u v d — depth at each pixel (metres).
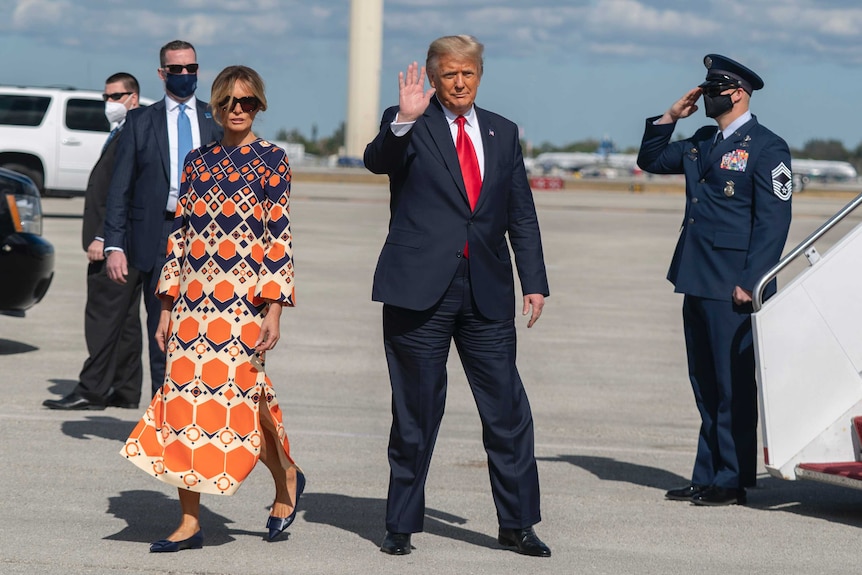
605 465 11.14
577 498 9.91
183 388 7.93
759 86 10.05
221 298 7.96
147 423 8.00
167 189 10.61
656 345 18.55
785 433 9.71
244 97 8.03
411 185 8.12
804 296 9.70
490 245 8.10
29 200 15.74
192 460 7.84
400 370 8.18
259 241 8.03
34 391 13.74
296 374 15.38
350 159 140.50
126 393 13.04
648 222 47.44
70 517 8.81
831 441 9.78
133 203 10.68
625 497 9.98
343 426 12.38
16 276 15.41
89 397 12.83
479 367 8.20
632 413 13.59
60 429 11.80
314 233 37.56
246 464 7.91
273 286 7.95
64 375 14.83
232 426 7.91
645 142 10.42
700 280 9.98
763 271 9.75
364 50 149.00
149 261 10.60
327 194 62.25
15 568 7.54
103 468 10.34
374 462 10.88
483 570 7.80
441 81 7.98
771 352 9.66
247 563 7.80
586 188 86.81
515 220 8.38
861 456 9.76
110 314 12.79
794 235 40.28
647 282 27.09
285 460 8.28
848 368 9.79
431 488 10.05
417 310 7.98
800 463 9.72
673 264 10.30
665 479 10.66
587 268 29.70
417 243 8.06
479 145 8.16
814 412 9.75
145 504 9.27
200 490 7.82
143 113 10.70
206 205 8.02
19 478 9.90
